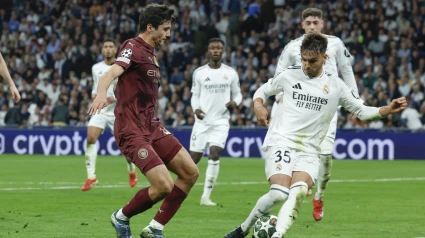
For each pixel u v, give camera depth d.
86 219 12.62
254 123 32.25
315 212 12.80
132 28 38.84
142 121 9.57
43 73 37.59
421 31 34.75
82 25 39.62
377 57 33.94
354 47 34.62
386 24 35.28
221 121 16.27
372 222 12.59
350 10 36.25
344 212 13.98
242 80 34.16
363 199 16.27
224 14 38.03
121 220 9.60
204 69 16.61
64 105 34.72
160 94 33.91
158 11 9.58
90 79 35.84
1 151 34.56
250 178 21.78
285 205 8.92
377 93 31.42
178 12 39.00
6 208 14.08
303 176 9.18
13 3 42.06
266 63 34.41
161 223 9.75
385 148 29.77
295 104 9.51
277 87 9.70
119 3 39.81
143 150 9.43
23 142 34.16
